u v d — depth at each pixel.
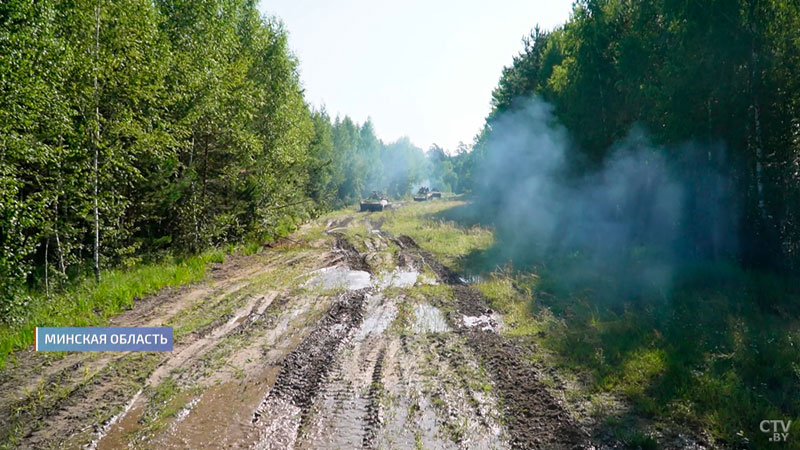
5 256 7.00
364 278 11.66
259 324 7.68
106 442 4.17
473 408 4.82
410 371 5.78
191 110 11.84
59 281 8.80
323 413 4.74
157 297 9.27
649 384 5.07
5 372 5.58
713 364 5.37
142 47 10.00
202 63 12.27
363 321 7.99
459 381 5.46
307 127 24.23
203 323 7.65
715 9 9.52
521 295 9.38
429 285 10.72
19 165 8.16
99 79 9.15
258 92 15.42
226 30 13.91
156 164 11.77
